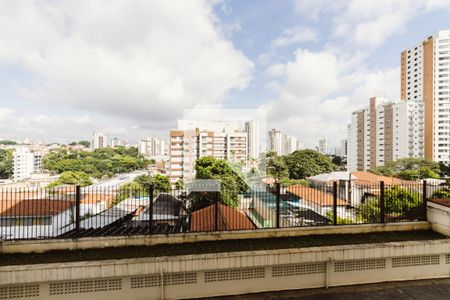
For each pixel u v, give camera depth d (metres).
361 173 35.31
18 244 5.41
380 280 5.49
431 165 49.47
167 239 5.88
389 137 66.56
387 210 8.17
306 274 5.23
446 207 6.39
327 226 6.52
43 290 4.49
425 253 5.62
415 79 68.88
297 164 53.16
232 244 5.80
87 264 4.54
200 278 4.89
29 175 79.44
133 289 4.71
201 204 12.65
